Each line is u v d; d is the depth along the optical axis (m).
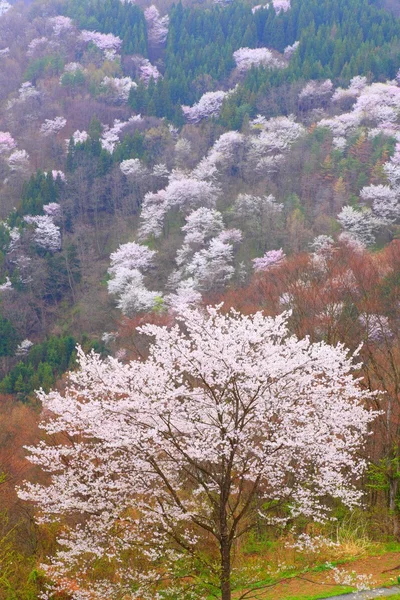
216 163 74.94
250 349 11.49
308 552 14.88
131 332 36.62
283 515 17.14
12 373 44.31
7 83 107.88
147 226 66.88
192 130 84.19
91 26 118.12
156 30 118.38
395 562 14.53
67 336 48.59
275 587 13.80
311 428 11.44
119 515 12.67
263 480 15.16
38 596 14.65
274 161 71.31
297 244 52.97
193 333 11.70
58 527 17.36
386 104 79.69
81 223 70.25
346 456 12.38
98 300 56.09
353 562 14.79
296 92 86.75
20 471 22.00
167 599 13.51
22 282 59.66
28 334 55.94
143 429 11.62
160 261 61.22
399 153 65.12
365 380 20.06
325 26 99.44
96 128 90.44
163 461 12.27
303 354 11.58
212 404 11.29
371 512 17.73
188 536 13.66
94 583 13.62
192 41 111.12
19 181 81.31
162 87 95.81
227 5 122.88
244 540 16.12
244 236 58.25
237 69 100.94
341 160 67.69
